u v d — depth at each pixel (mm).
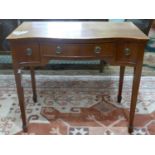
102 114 1756
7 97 1977
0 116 1725
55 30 1416
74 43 1289
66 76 2396
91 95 2021
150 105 1871
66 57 1333
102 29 1454
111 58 1341
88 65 2492
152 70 2494
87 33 1354
